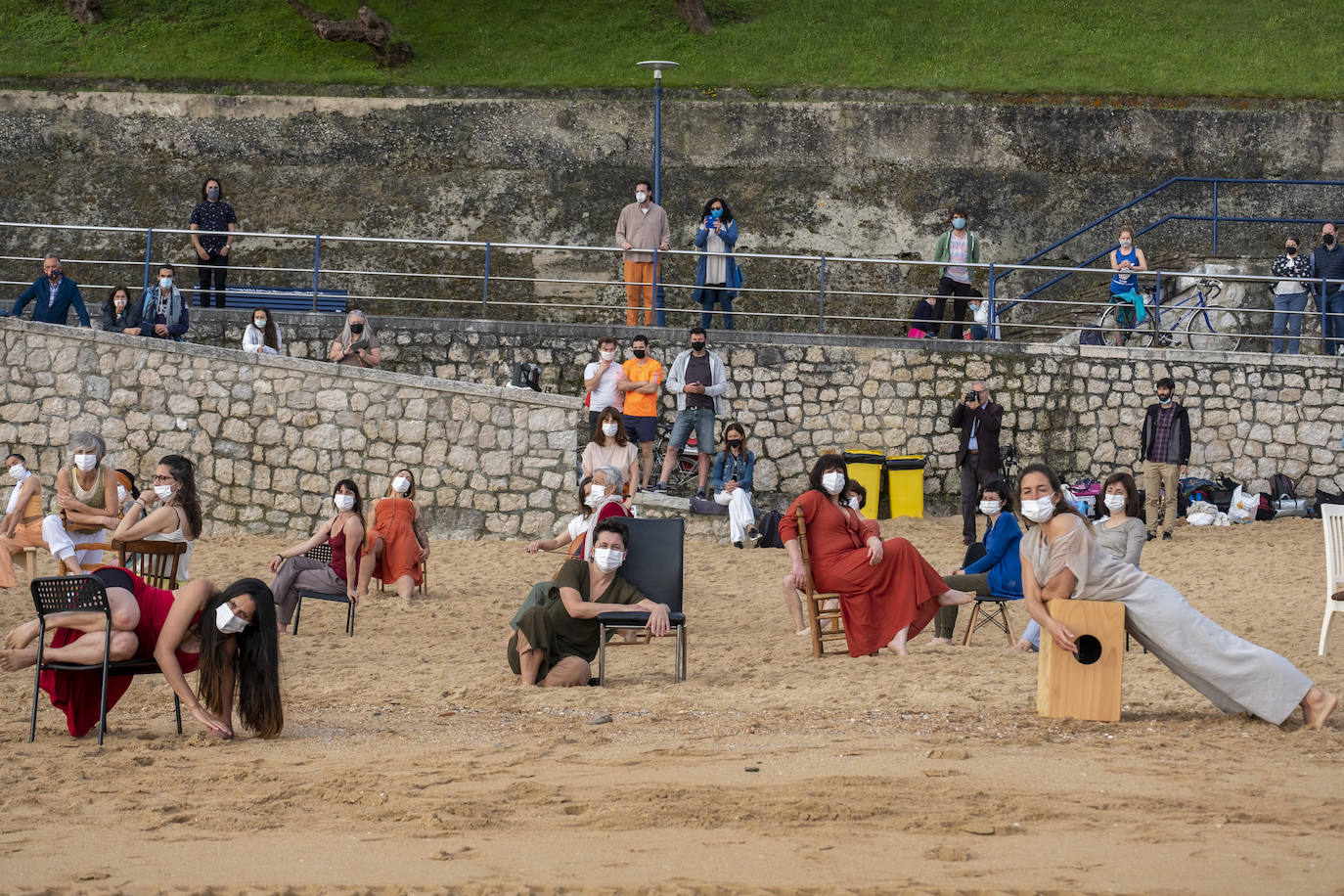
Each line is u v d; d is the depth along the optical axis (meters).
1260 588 13.59
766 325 24.58
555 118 25.62
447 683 8.83
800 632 11.02
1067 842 4.64
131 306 18.00
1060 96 26.30
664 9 29.88
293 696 8.36
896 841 4.67
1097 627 7.12
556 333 18.53
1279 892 4.03
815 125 25.58
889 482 18.22
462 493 16.80
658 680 9.01
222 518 16.67
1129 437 18.83
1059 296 24.78
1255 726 6.96
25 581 13.27
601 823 5.00
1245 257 21.09
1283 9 30.30
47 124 25.36
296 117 25.55
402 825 5.05
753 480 18.42
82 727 7.03
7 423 16.47
